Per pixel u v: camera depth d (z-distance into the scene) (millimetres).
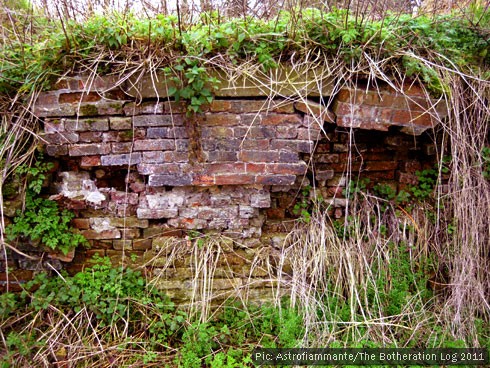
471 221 2568
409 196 2893
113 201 2545
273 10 2633
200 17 2600
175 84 2264
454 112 2461
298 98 2359
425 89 2377
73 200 2496
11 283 2496
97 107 2314
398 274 2660
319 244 2656
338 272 2596
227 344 2371
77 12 2477
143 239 2602
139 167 2416
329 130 2770
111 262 2594
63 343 2293
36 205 2414
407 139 2783
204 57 2277
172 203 2545
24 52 2412
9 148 2348
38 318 2377
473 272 2553
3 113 2396
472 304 2518
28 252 2471
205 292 2490
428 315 2541
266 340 2375
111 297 2438
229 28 2289
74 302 2412
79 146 2361
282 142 2420
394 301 2551
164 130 2361
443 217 2781
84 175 2514
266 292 2568
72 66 2281
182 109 2328
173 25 2219
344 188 2893
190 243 2582
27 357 2199
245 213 2582
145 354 2281
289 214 2873
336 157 2838
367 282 2574
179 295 2514
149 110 2330
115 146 2385
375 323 2324
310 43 2342
